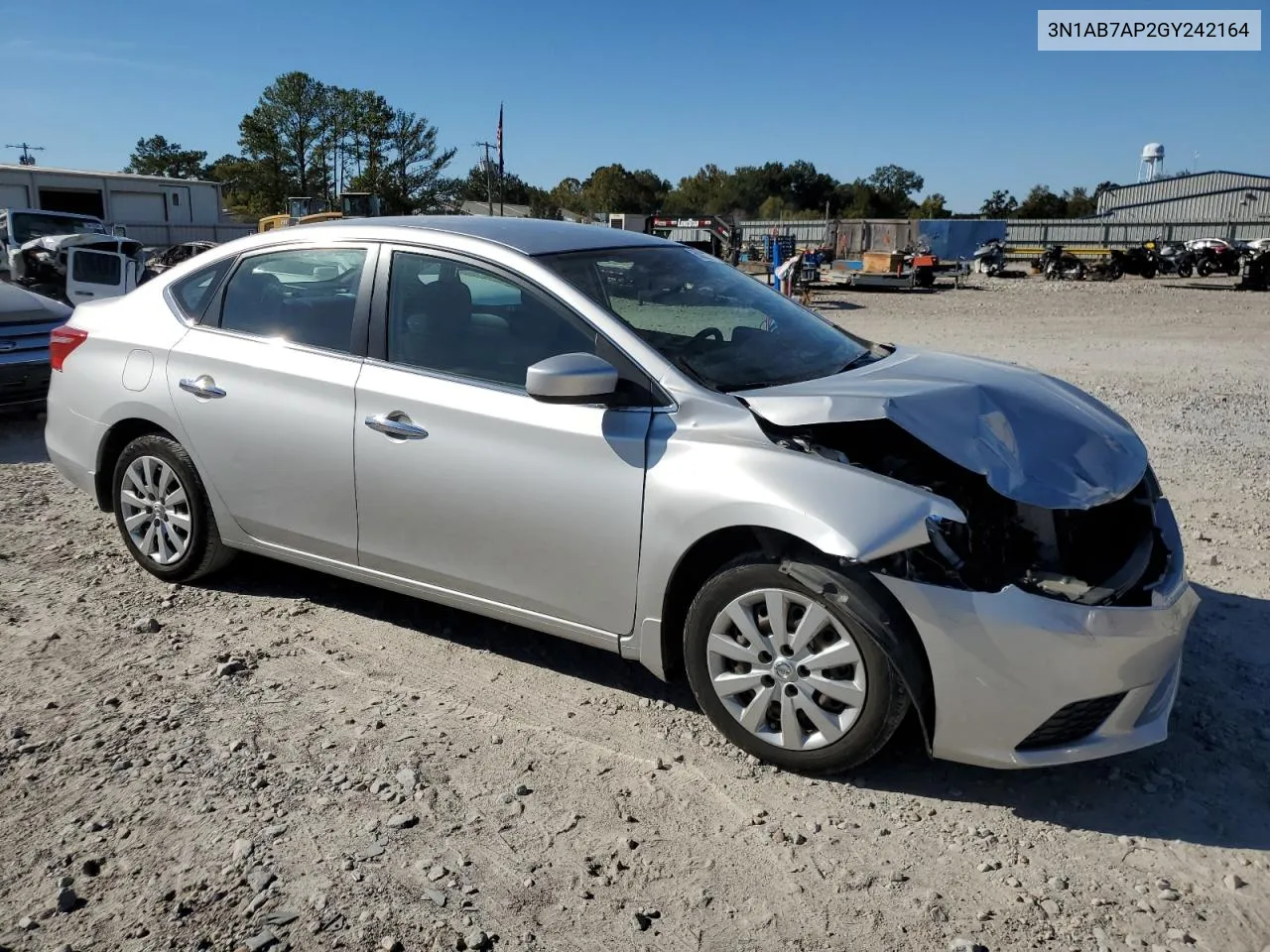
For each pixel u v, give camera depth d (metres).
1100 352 14.67
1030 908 2.69
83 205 47.69
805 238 55.81
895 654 2.99
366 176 78.50
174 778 3.21
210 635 4.26
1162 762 3.38
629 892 2.74
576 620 3.63
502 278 3.75
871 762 3.39
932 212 107.38
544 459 3.53
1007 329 18.75
